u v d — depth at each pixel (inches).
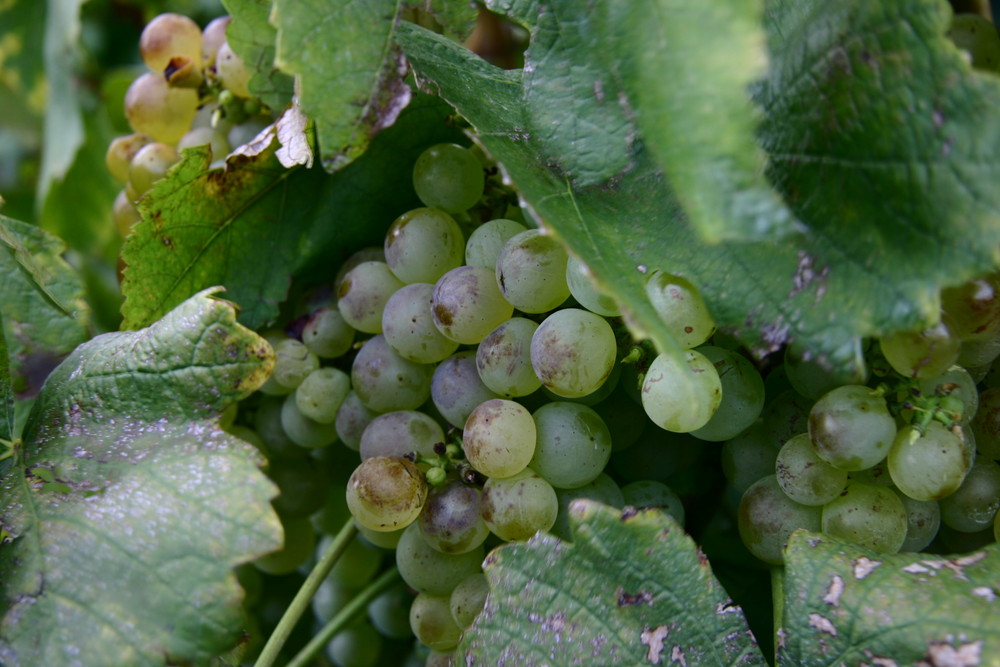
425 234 15.6
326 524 17.4
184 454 14.5
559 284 14.8
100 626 14.0
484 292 15.1
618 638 14.5
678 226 14.3
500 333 14.9
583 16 14.4
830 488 14.7
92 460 14.6
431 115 15.8
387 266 16.1
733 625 14.6
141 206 15.7
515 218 16.1
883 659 14.0
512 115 14.9
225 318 14.6
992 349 14.8
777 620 14.8
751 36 12.5
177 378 14.7
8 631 14.0
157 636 13.9
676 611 14.5
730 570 16.4
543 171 14.5
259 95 16.2
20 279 16.2
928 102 13.5
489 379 15.0
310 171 16.2
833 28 13.8
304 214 16.4
